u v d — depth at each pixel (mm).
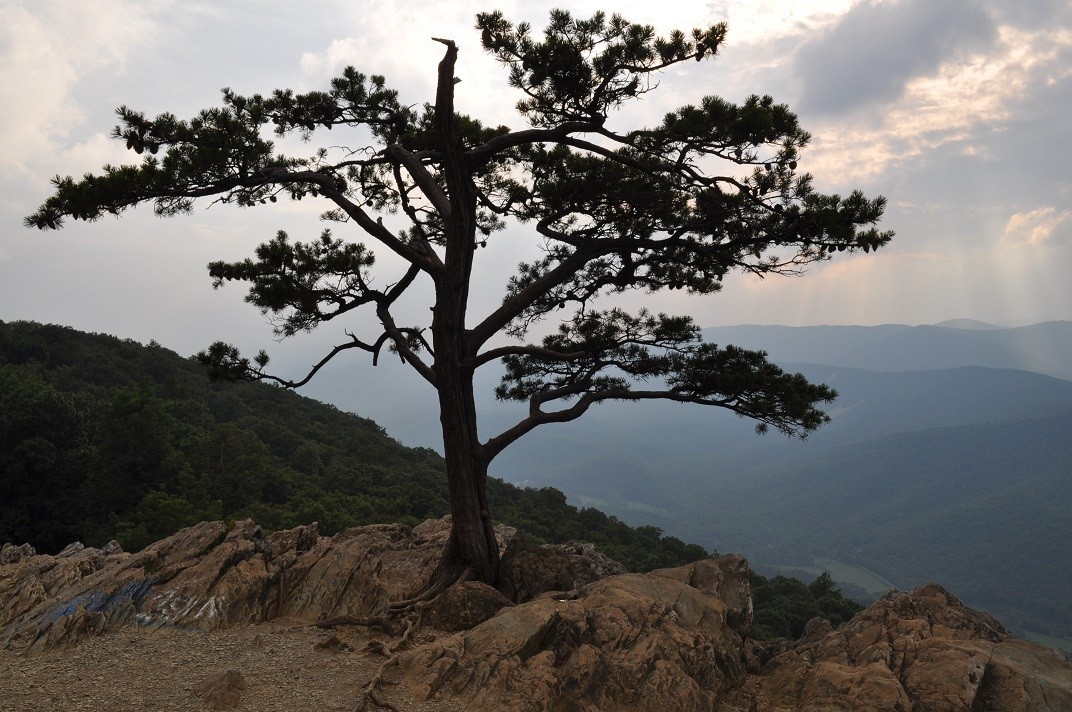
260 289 12812
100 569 13352
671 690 8727
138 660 9578
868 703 8500
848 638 10492
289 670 9344
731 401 13617
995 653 9516
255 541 13055
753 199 12117
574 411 13805
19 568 13070
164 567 12531
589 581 14648
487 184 15836
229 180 12305
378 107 14258
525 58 11414
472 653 9141
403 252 12992
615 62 11461
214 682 8523
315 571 12617
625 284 15461
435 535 16484
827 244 12234
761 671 10547
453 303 13008
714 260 14414
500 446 13711
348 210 12953
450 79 11766
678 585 11523
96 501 43438
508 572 13641
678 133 11719
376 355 14047
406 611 11805
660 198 13945
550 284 14047
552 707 8258
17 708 8008
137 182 11094
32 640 10055
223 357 13188
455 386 13234
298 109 14031
